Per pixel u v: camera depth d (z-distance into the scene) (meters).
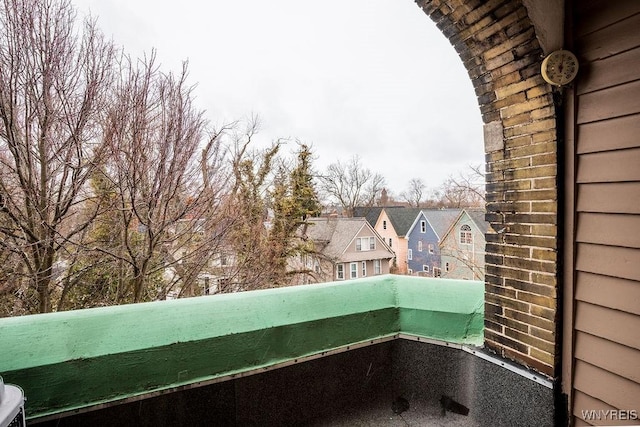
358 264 26.61
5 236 5.88
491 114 2.07
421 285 2.46
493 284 2.08
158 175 6.72
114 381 1.60
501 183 2.02
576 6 1.66
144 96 6.47
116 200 6.53
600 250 1.58
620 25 1.49
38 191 5.97
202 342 1.79
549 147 1.75
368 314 2.31
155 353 1.68
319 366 2.14
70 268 6.52
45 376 1.48
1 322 1.56
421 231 31.80
